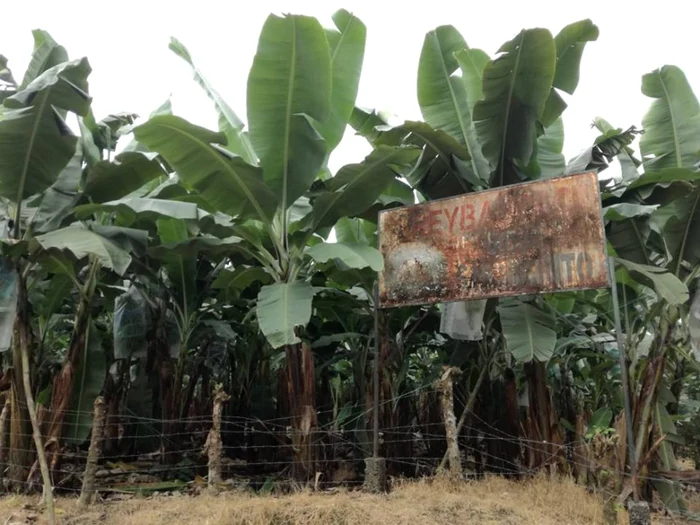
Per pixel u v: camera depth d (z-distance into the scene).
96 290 8.25
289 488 7.15
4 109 7.85
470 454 8.80
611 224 7.61
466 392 9.11
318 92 7.04
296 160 7.33
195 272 9.03
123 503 6.34
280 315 6.43
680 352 7.06
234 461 9.93
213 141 6.61
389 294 7.43
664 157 7.96
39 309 8.45
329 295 8.90
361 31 8.00
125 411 9.73
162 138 6.48
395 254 7.48
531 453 7.54
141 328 9.32
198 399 10.59
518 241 6.62
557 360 9.30
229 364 11.91
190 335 9.31
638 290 8.29
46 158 6.88
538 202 6.57
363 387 9.12
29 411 6.33
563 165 8.91
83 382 7.41
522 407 9.27
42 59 7.95
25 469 6.73
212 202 7.28
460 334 7.48
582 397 10.96
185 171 6.91
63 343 12.23
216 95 9.20
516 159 7.88
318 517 5.49
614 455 6.32
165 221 8.83
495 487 6.95
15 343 6.93
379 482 6.88
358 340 10.04
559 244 6.34
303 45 6.75
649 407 6.84
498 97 7.52
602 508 5.76
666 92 8.11
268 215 7.42
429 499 6.10
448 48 8.77
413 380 11.93
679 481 6.86
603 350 9.15
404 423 9.34
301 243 7.53
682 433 9.92
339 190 7.38
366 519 5.48
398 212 7.57
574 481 7.05
